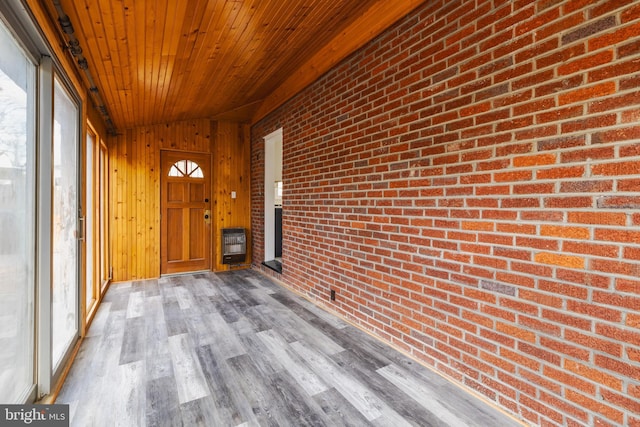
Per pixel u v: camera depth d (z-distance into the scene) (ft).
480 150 5.88
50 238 5.77
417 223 7.22
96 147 11.08
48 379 5.64
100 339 8.27
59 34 6.29
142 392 6.02
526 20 5.17
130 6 5.73
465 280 6.18
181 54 8.14
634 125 4.07
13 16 4.56
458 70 6.25
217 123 16.38
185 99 11.93
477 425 5.19
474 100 5.97
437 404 5.73
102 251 12.48
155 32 6.82
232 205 16.83
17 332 5.01
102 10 5.73
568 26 4.68
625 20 4.14
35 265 5.57
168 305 10.98
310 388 6.20
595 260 4.43
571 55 4.65
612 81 4.26
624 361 4.16
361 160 8.96
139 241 14.52
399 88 7.63
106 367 6.89
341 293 9.91
